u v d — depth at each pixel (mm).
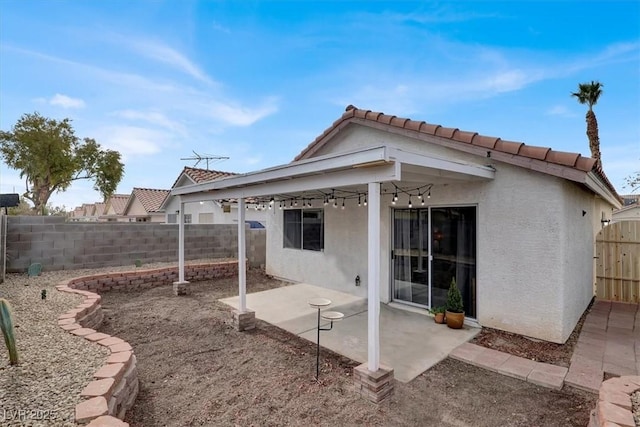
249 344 5387
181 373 4383
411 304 7246
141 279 9219
